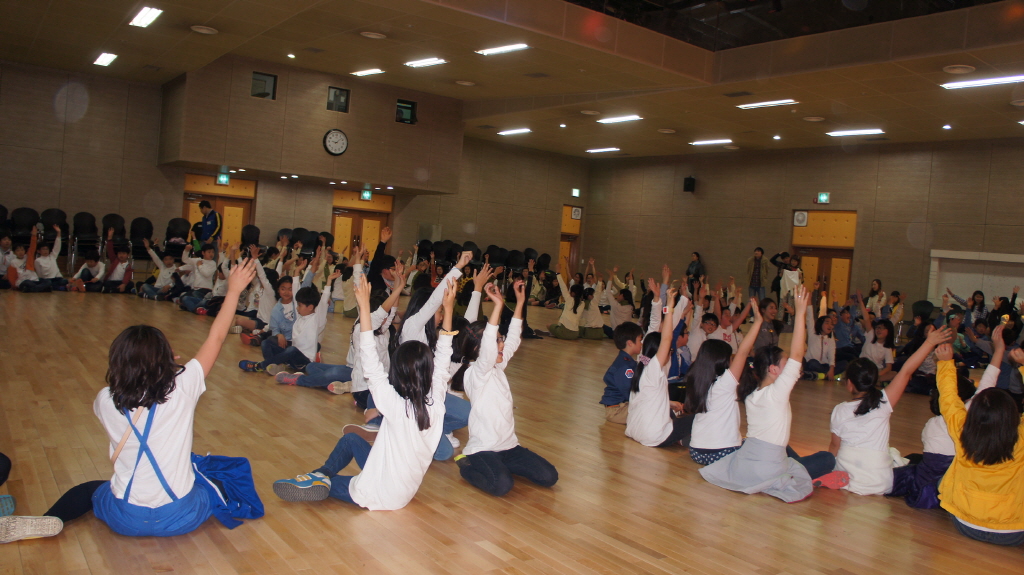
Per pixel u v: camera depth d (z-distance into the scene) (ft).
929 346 12.78
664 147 59.36
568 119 49.34
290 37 36.58
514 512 11.04
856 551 10.52
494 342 12.12
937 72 30.12
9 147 44.01
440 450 13.43
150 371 8.13
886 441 13.38
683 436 15.49
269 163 45.83
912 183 48.85
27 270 35.68
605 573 9.05
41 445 12.35
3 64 43.42
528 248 66.74
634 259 67.51
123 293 37.91
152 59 40.34
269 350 20.62
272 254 37.24
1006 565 10.40
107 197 46.96
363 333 10.29
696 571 9.36
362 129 48.88
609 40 31.40
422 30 31.48
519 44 31.73
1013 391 21.52
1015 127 40.60
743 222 58.80
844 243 52.65
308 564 8.63
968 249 46.09
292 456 12.83
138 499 8.52
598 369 26.71
